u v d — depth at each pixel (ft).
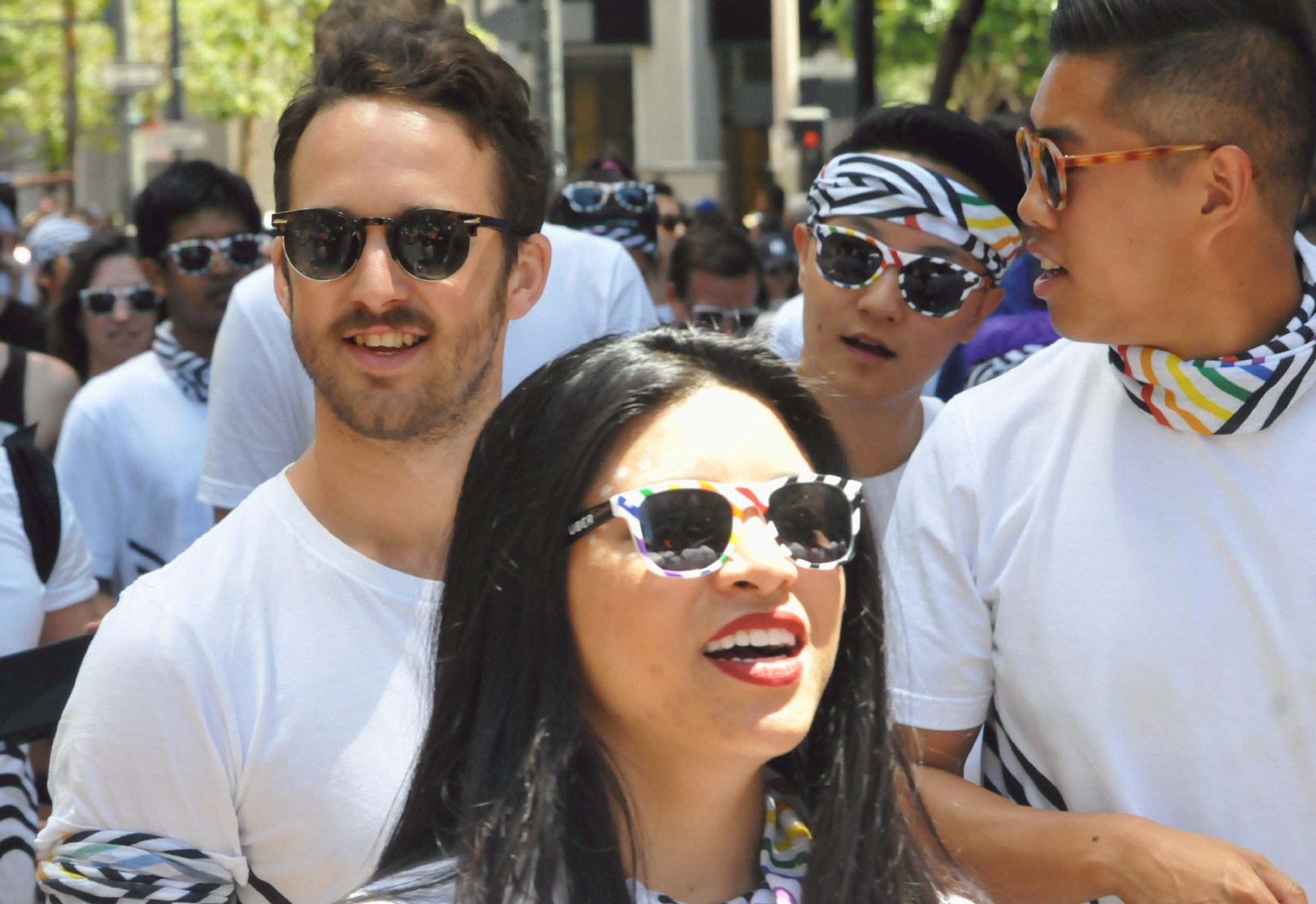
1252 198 9.98
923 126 14.88
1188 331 10.16
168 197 19.90
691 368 8.05
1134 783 10.09
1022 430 10.76
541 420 7.91
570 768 7.66
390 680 9.93
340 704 9.81
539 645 7.72
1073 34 10.25
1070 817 9.88
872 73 34.58
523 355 15.39
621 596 7.50
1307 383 9.93
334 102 10.72
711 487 7.50
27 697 12.22
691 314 28.30
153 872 9.43
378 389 10.36
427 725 8.37
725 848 8.05
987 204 14.71
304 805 9.68
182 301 20.04
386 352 10.45
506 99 11.03
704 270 28.43
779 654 7.59
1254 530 9.92
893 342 14.74
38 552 14.85
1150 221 10.05
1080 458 10.44
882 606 8.60
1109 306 10.27
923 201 14.44
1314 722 9.85
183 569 10.10
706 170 138.10
